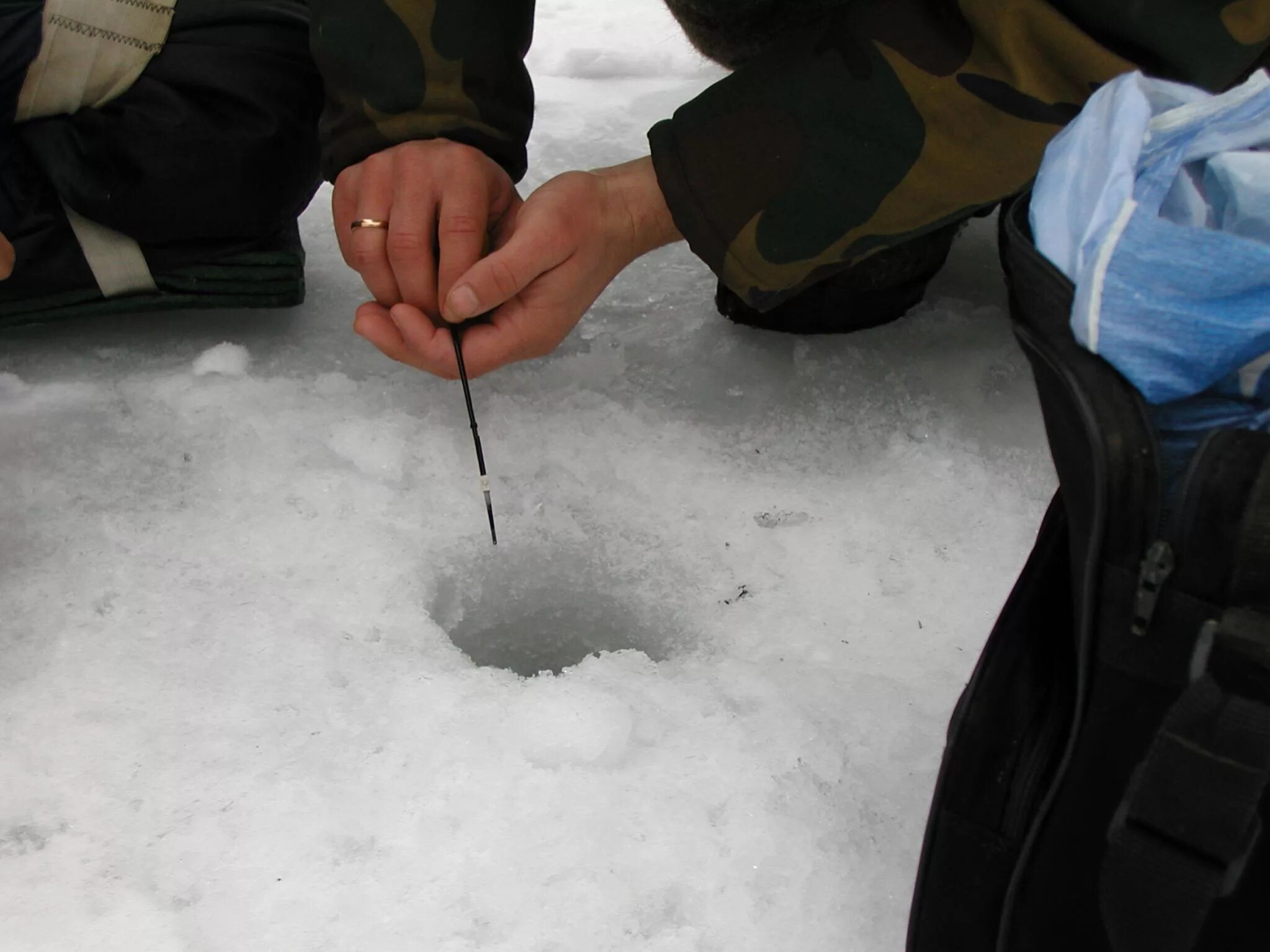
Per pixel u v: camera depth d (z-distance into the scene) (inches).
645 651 43.8
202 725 37.9
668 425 53.3
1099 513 22.8
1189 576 21.9
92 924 32.1
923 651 41.8
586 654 46.5
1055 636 27.1
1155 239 22.8
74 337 58.3
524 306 46.3
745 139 44.8
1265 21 41.3
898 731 38.2
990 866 27.0
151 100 52.6
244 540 45.8
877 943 32.1
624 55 92.3
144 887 33.1
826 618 43.4
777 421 53.8
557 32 97.3
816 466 51.2
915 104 43.3
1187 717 20.9
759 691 39.6
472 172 46.4
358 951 31.5
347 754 36.9
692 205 45.5
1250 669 20.5
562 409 53.7
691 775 36.4
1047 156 27.0
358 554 45.4
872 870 33.9
